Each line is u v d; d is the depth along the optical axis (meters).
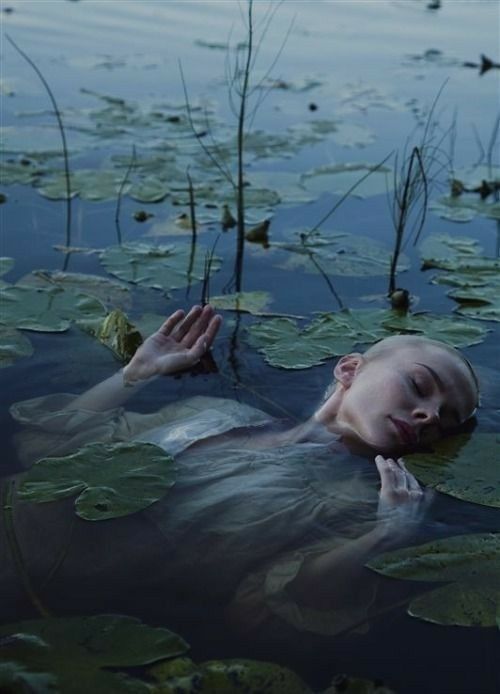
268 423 2.78
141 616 1.97
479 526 2.31
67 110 6.40
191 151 5.69
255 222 4.62
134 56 7.85
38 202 4.68
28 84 6.95
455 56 8.59
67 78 7.17
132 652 1.81
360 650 1.88
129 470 2.41
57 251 4.09
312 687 1.78
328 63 8.18
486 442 2.72
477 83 7.74
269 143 5.94
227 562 2.16
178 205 4.80
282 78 7.62
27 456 2.54
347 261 4.17
